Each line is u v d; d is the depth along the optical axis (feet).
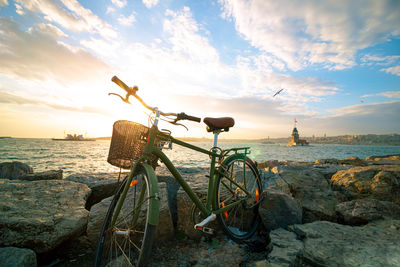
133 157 6.00
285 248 7.14
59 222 7.66
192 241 8.94
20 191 9.18
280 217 9.14
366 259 5.94
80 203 9.32
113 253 7.41
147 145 5.94
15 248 6.21
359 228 8.01
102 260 7.20
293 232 8.32
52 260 7.68
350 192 12.31
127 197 8.18
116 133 5.89
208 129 8.09
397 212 9.12
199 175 13.91
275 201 9.29
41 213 7.87
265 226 9.14
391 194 11.19
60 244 7.54
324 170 16.35
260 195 9.41
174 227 9.88
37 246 6.95
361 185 12.06
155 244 8.58
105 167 79.66
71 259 7.76
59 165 84.53
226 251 8.17
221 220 8.01
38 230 7.09
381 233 7.41
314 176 12.48
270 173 12.86
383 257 5.93
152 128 6.02
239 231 8.89
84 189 10.68
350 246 6.72
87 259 7.72
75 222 7.93
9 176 17.17
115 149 5.84
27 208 8.02
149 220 4.52
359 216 9.05
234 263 7.38
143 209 7.73
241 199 8.59
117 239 7.30
